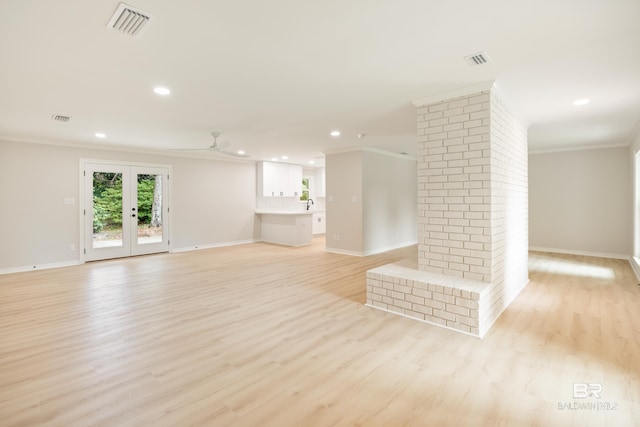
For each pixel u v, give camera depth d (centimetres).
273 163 880
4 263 518
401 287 322
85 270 534
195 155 743
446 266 323
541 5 175
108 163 627
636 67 258
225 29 200
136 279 472
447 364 230
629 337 270
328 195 717
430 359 237
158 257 653
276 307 349
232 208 833
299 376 216
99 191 619
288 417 175
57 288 426
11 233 525
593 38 212
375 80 285
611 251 612
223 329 292
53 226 565
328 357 241
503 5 176
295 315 325
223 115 398
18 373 220
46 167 558
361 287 426
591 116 404
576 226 648
